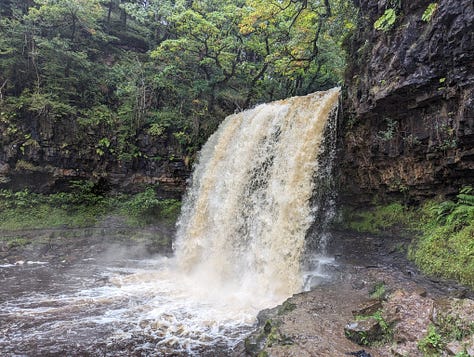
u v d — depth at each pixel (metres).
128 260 16.70
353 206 12.68
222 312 9.65
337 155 12.21
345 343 5.72
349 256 10.55
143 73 22.55
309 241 11.04
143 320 9.12
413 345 5.29
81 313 9.65
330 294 8.04
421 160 9.77
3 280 12.84
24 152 18.00
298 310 7.12
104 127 20.27
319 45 20.23
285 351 5.50
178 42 21.41
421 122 9.39
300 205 11.52
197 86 22.16
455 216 8.47
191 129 20.89
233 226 14.18
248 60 27.14
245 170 14.75
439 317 5.49
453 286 7.05
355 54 11.77
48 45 19.03
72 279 13.20
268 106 15.80
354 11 12.55
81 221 18.59
